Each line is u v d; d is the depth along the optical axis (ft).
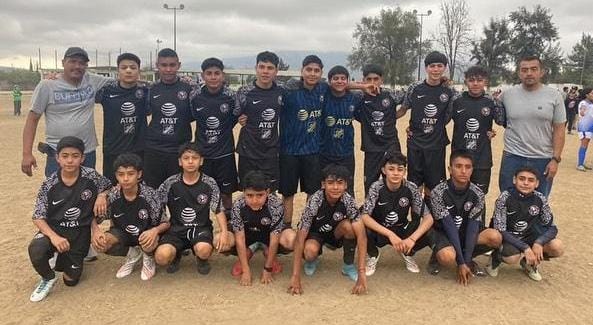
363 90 20.42
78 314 14.84
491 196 29.86
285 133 20.43
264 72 19.49
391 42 201.16
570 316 15.03
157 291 16.38
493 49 200.03
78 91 18.52
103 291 16.35
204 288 16.63
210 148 20.11
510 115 19.38
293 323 14.40
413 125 20.71
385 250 20.56
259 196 16.70
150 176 19.94
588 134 40.11
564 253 20.22
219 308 15.26
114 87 19.52
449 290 16.75
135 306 15.35
